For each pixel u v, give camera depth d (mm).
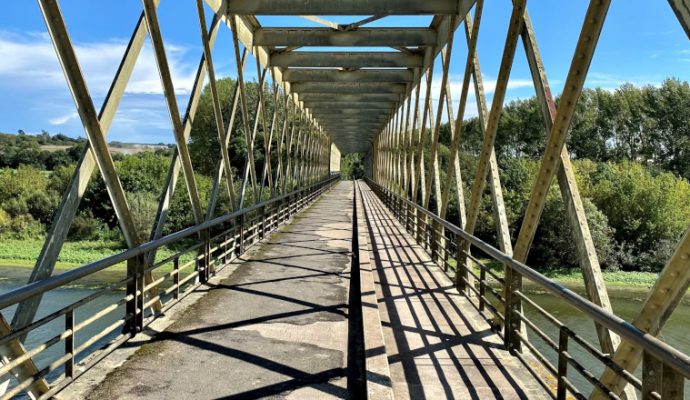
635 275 17969
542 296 16922
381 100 18422
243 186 9812
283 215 13992
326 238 11242
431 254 8531
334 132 38688
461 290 6188
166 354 4023
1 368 2654
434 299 5898
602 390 2494
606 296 3275
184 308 5352
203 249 6566
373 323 4555
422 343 4363
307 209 19297
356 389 3445
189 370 3711
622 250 18438
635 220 18078
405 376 3654
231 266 7742
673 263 2188
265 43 10289
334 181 43812
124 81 4461
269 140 13070
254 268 7625
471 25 7477
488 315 5184
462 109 7730
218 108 7449
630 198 18406
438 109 10352
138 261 4426
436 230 8445
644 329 2373
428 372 3723
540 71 4203
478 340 4449
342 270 7641
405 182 15617
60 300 15359
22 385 2814
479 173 5988
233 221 8609
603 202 19328
